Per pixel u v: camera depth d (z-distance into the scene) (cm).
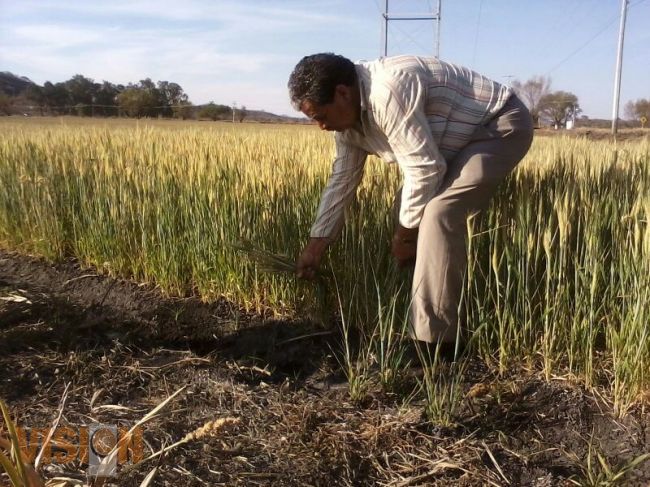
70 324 343
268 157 417
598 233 262
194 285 399
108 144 564
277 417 249
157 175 420
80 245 469
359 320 319
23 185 502
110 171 445
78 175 473
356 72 254
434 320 269
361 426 239
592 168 337
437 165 251
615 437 232
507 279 269
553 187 297
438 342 268
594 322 269
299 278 317
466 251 267
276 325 344
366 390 265
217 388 272
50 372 281
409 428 236
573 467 220
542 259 280
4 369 278
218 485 202
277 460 218
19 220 525
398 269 301
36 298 385
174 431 234
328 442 229
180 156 448
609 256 275
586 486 205
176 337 343
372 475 214
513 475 215
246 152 458
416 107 244
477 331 263
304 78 246
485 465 218
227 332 345
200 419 245
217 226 368
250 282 365
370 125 259
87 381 274
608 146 639
